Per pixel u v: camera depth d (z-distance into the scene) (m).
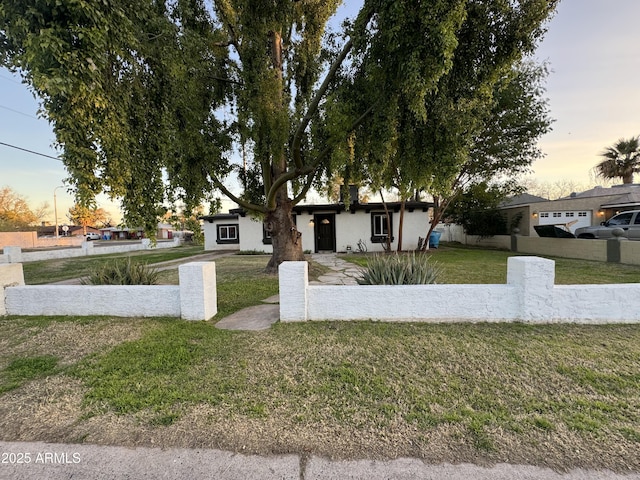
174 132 4.97
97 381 2.59
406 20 3.71
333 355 3.02
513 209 16.39
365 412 2.11
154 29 4.47
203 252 16.47
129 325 3.97
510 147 12.03
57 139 3.18
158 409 2.17
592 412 2.08
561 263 9.35
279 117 6.28
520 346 3.13
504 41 4.24
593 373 2.58
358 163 6.36
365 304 4.01
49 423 2.05
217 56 6.70
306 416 2.07
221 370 2.75
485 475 1.57
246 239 15.97
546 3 3.98
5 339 3.56
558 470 1.60
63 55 2.97
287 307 4.04
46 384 2.56
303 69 7.61
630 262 9.06
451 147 4.72
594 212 15.58
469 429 1.91
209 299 4.34
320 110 6.79
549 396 2.27
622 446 1.75
